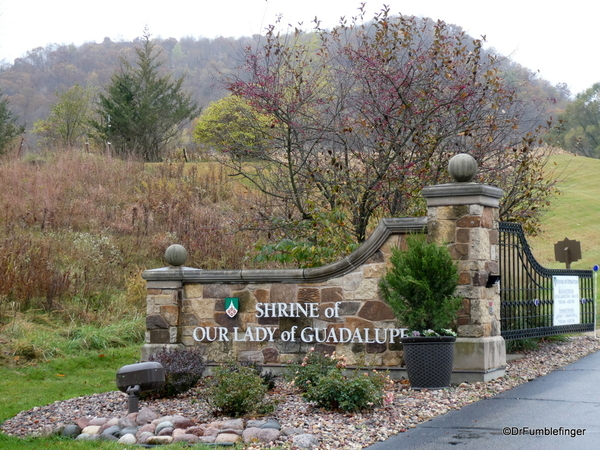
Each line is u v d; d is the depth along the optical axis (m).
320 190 12.55
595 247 27.27
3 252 14.57
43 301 14.05
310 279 9.69
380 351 9.28
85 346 12.29
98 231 18.11
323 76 12.62
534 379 8.88
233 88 12.00
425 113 11.69
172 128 35.88
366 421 6.64
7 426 7.16
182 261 10.38
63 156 24.77
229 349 10.05
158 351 9.88
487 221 8.93
